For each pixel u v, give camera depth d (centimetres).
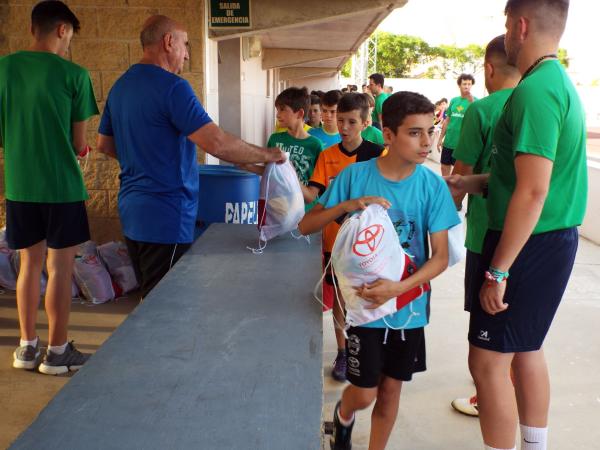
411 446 267
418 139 193
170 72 255
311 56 1410
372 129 452
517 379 226
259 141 1243
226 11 521
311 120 604
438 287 503
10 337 367
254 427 119
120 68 484
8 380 315
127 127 254
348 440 238
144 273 267
